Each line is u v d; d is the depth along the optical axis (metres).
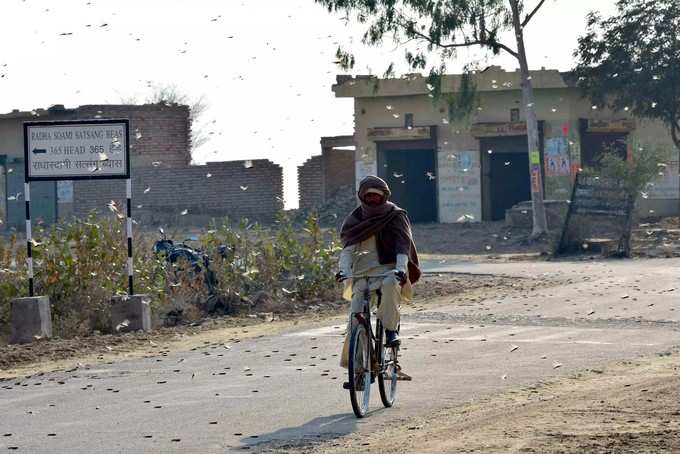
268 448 12.93
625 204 50.75
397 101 79.31
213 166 85.94
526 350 21.28
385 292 14.80
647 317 26.47
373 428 13.98
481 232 66.94
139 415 15.34
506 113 76.50
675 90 71.12
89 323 27.53
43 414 15.69
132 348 23.45
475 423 13.85
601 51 72.31
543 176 75.94
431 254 57.88
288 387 17.52
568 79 74.00
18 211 85.00
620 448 11.88
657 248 51.91
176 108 87.69
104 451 12.98
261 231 34.31
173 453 12.78
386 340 15.43
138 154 86.06
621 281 36.41
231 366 20.11
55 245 28.62
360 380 14.68
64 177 26.33
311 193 86.44
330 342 23.19
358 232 14.89
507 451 11.95
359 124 80.31
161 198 86.19
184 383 18.23
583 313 27.52
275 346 22.80
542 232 61.34
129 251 26.84
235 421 14.68
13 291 27.83
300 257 32.94
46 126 26.33
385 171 80.56
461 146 77.88
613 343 22.09
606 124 75.69
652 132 76.69
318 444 13.09
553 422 13.61
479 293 33.84
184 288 30.70
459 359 20.23
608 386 16.73
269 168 85.75
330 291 32.94
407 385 17.38
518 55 62.69
